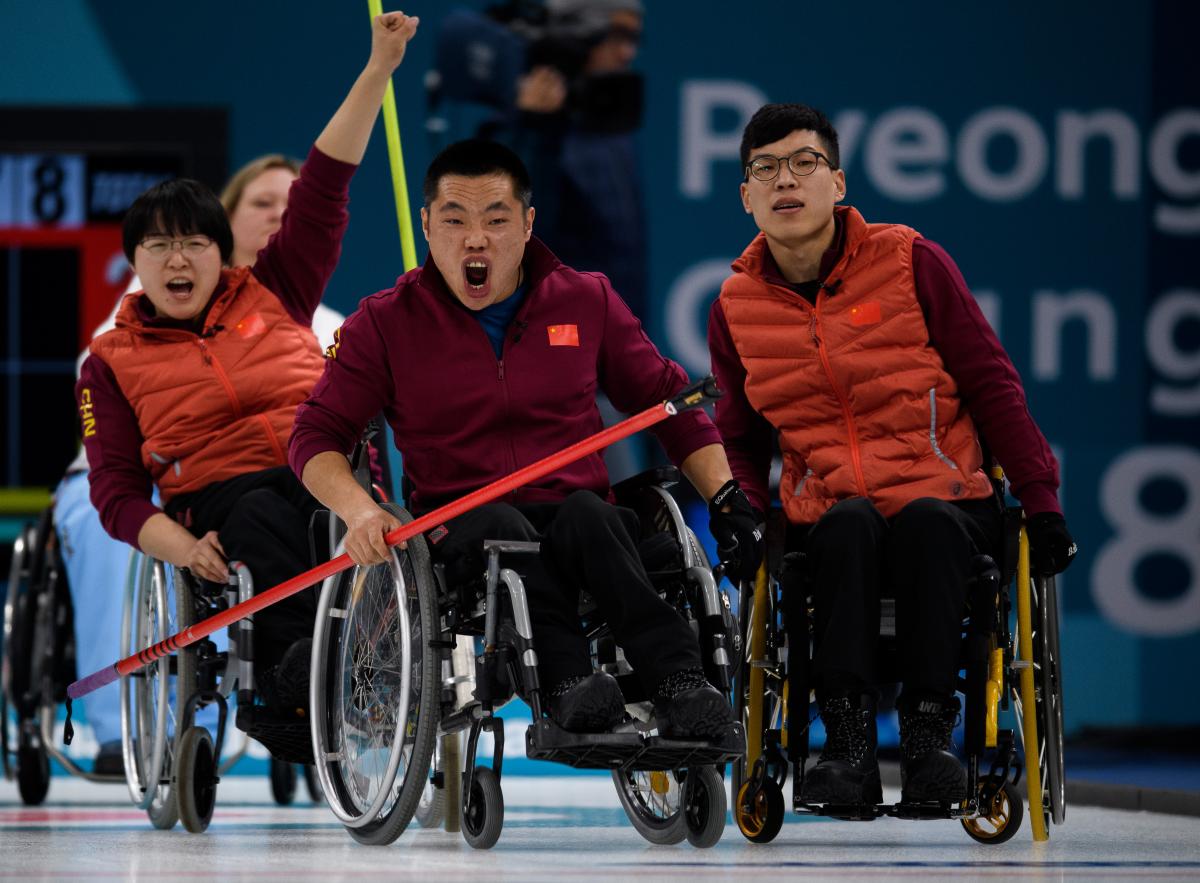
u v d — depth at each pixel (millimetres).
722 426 14461
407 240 16578
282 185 20656
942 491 13453
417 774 12391
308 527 15117
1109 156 30266
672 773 13742
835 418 13875
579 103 29031
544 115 28953
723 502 12930
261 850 13328
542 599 12227
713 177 29641
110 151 29125
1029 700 13008
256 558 14797
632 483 13242
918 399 13648
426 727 12312
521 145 29000
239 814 18094
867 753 12727
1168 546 30125
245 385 15766
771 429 14727
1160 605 30047
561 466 13078
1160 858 12492
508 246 12984
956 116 30125
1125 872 11383
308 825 16391
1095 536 30031
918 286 13805
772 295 14094
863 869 11484
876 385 13664
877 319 13727
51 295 29141
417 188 28906
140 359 15891
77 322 29188
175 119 29172
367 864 11938
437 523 12406
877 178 30031
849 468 13633
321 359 16297
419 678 12508
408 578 12570
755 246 14352
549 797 20797
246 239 20609
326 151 16469
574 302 13547
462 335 13312
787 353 13906
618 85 29109
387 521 12453
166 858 12617
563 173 28984
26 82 29031
